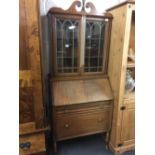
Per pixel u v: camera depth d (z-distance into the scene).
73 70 1.73
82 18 1.56
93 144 1.95
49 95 1.74
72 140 2.01
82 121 1.68
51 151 1.81
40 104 1.16
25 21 0.97
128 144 1.80
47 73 1.83
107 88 1.73
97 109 1.69
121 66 1.52
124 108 1.65
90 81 1.75
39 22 1.00
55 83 1.65
